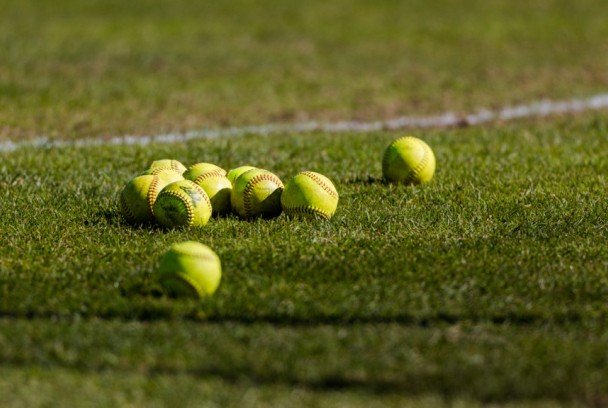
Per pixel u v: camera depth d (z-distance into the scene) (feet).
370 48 259.80
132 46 253.65
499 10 324.19
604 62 243.60
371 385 64.80
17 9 310.04
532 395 63.52
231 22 296.30
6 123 165.58
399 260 88.02
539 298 79.71
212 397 63.00
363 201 109.09
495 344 70.79
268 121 175.63
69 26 281.74
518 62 242.99
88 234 96.43
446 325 74.54
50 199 110.01
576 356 68.54
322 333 72.59
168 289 79.41
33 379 65.51
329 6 328.90
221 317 75.36
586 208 105.70
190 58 239.50
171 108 183.73
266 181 101.09
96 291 80.53
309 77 219.82
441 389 64.28
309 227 96.84
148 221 99.60
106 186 116.88
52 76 211.20
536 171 126.41
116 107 182.39
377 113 184.85
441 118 180.45
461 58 247.91
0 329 72.69
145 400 62.64
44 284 82.23
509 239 94.68
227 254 89.04
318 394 63.62
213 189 101.50
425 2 338.34
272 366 67.00
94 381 65.16
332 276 84.23
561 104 194.08
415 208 105.29
